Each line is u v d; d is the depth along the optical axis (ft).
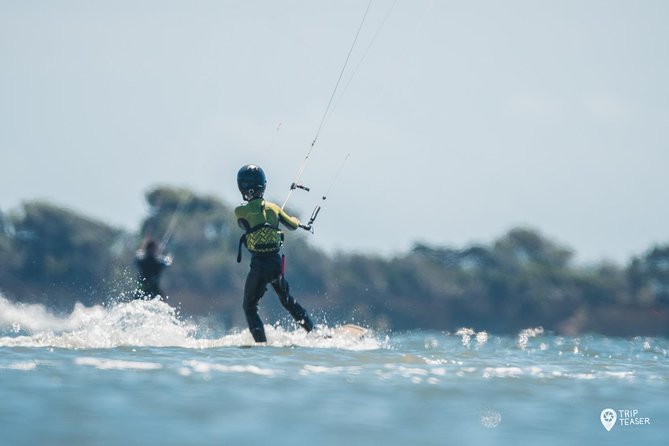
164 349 138.10
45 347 135.74
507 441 83.51
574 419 93.61
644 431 88.84
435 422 90.17
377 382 111.55
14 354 125.49
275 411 92.22
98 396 96.53
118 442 78.74
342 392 103.86
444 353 145.69
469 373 120.98
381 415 92.38
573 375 122.62
